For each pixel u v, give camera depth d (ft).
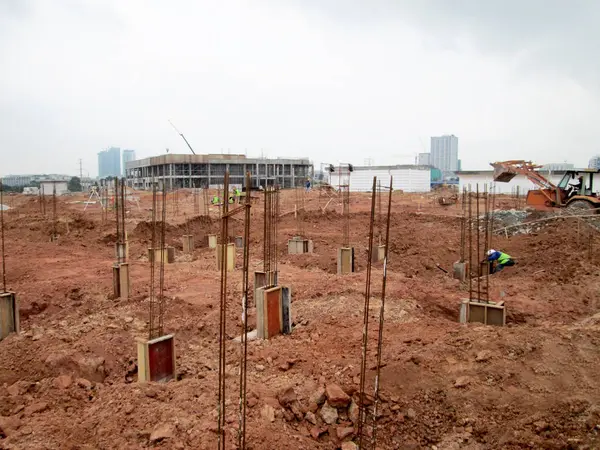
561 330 23.43
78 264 53.83
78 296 40.32
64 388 22.09
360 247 61.16
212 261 56.03
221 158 228.22
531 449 16.38
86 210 107.65
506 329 24.68
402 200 141.38
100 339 28.25
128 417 17.79
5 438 16.85
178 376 24.22
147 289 41.47
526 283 42.42
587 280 41.73
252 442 16.37
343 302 34.24
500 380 19.75
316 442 17.84
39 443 16.35
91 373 25.00
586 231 60.70
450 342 23.54
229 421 17.25
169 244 69.82
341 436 18.19
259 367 23.58
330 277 45.06
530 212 78.07
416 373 20.93
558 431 16.81
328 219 89.71
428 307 35.70
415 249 58.54
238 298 38.19
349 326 29.32
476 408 18.62
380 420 18.89
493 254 48.24
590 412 17.13
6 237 72.54
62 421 18.10
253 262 55.06
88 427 17.38
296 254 57.93
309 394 20.44
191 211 110.22
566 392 18.53
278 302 29.09
